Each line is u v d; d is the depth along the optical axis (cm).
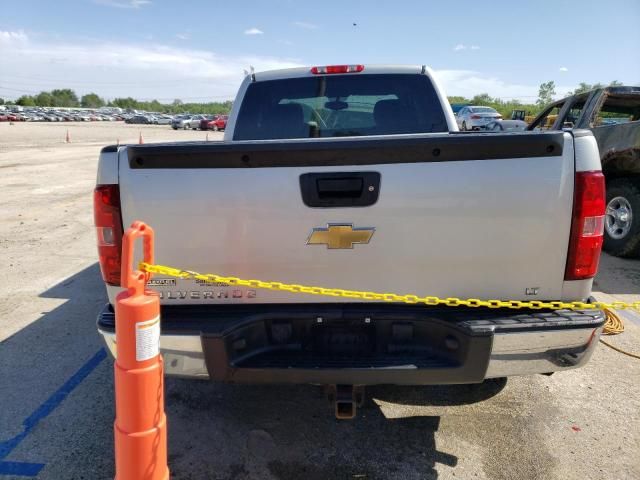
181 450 280
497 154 230
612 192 662
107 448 282
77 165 1623
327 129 410
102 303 504
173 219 239
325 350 249
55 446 284
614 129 634
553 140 228
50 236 757
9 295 524
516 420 310
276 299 247
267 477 261
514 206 233
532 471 266
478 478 260
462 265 240
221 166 234
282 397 334
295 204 236
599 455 278
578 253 237
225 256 242
